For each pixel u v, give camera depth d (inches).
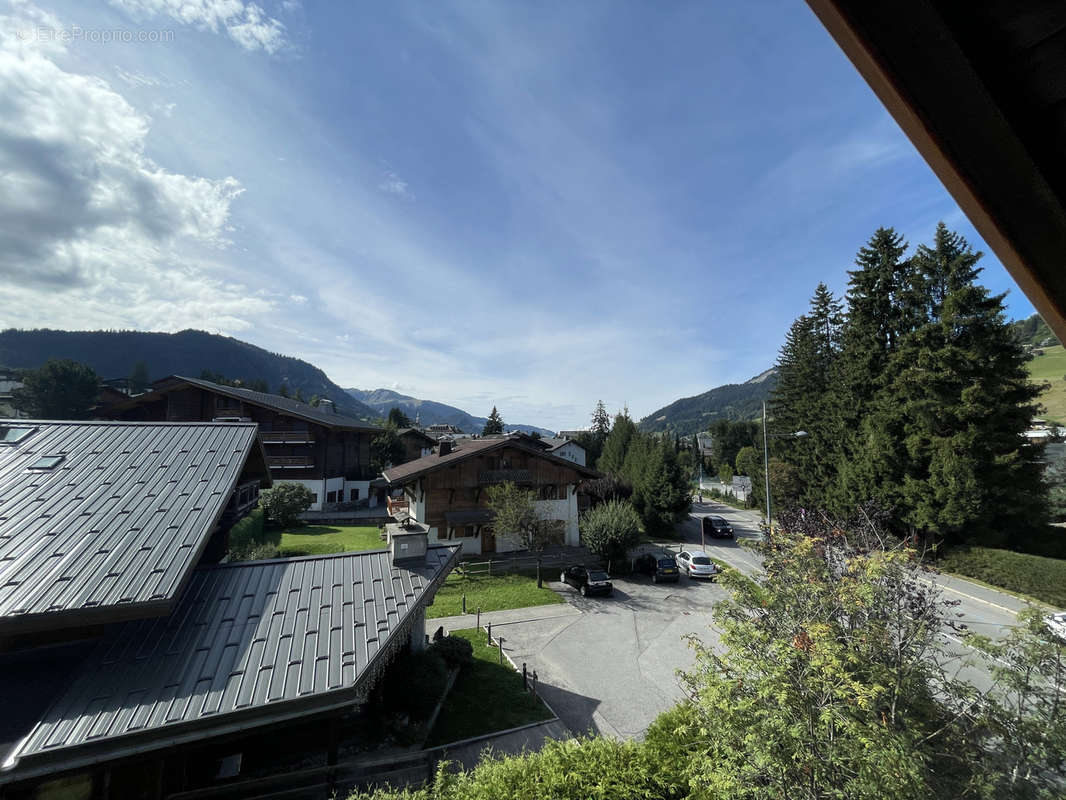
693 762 251.8
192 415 1640.0
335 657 344.8
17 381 2432.3
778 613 279.6
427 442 2709.2
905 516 981.8
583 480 1322.6
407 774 367.6
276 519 1289.4
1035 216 55.4
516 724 455.5
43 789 277.4
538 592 883.4
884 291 1237.7
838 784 200.1
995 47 50.9
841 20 51.5
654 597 866.8
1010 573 804.6
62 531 370.0
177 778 327.9
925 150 56.5
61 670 319.9
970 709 227.5
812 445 1371.8
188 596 385.4
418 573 453.1
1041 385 911.0
